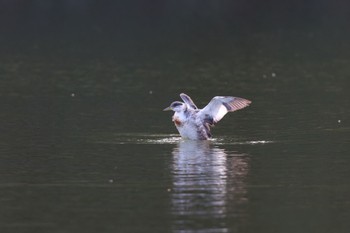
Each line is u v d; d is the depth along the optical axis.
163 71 32.66
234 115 22.73
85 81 29.75
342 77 30.59
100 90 27.47
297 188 15.55
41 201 14.86
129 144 19.23
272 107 24.02
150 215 14.05
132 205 14.59
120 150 18.62
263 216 13.98
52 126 21.33
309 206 14.48
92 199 14.95
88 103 24.84
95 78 30.55
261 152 18.34
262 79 30.31
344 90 27.31
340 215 14.01
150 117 22.56
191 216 13.98
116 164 17.38
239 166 17.12
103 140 19.66
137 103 24.86
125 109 23.81
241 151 18.47
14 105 24.48
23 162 17.59
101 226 13.53
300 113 23.00
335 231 13.25
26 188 15.67
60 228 13.45
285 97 25.89
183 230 13.31
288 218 13.88
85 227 13.49
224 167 17.05
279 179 16.14
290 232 13.21
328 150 18.47
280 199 14.89
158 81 29.81
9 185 15.88
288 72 32.12
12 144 19.28
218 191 15.38
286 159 17.70
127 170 16.88
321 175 16.42
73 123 21.73
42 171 16.88
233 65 34.44
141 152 18.42
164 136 20.16
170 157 17.94
